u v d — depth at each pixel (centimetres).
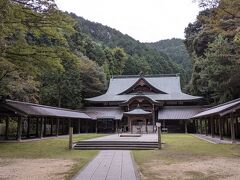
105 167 905
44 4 1280
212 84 3156
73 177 741
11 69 1625
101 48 6550
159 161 1060
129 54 8119
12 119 2820
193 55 4575
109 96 4469
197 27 4953
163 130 3688
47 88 3922
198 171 845
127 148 1512
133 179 713
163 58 8269
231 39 2817
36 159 1135
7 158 1168
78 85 4044
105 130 3881
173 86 4609
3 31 1156
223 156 1191
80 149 1511
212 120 2484
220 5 1124
